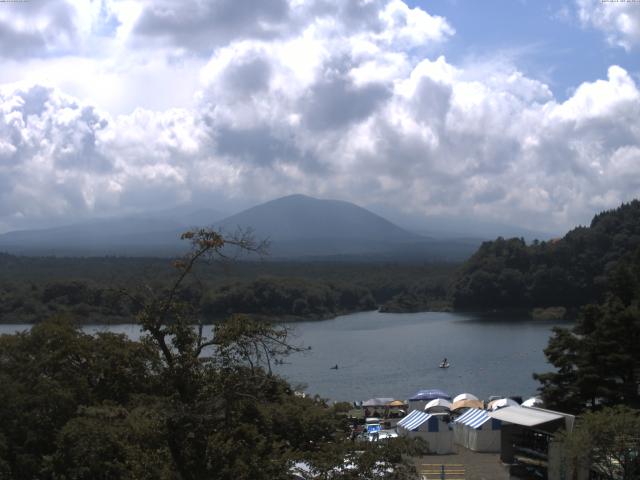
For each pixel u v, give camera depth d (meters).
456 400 68.38
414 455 25.31
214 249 22.28
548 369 108.44
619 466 36.62
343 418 36.47
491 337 150.38
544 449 44.22
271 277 193.75
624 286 68.56
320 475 23.77
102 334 37.34
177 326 22.28
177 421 21.64
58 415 33.19
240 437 23.44
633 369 52.75
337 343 142.38
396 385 96.75
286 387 31.19
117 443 25.00
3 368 35.75
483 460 49.34
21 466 31.86
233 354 22.27
